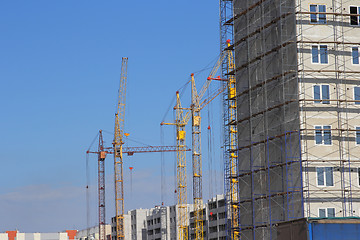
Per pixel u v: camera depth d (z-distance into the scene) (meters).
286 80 93.81
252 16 104.25
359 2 94.88
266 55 99.12
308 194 88.38
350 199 89.88
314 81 91.88
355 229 68.81
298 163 89.62
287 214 90.69
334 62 92.88
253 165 101.12
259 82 100.81
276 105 93.81
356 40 94.00
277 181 94.50
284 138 93.12
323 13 92.44
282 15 94.38
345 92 92.62
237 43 107.56
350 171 90.75
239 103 107.25
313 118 90.94
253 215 98.62
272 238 94.19
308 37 92.69
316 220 68.94
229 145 116.25
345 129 90.81
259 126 100.12
